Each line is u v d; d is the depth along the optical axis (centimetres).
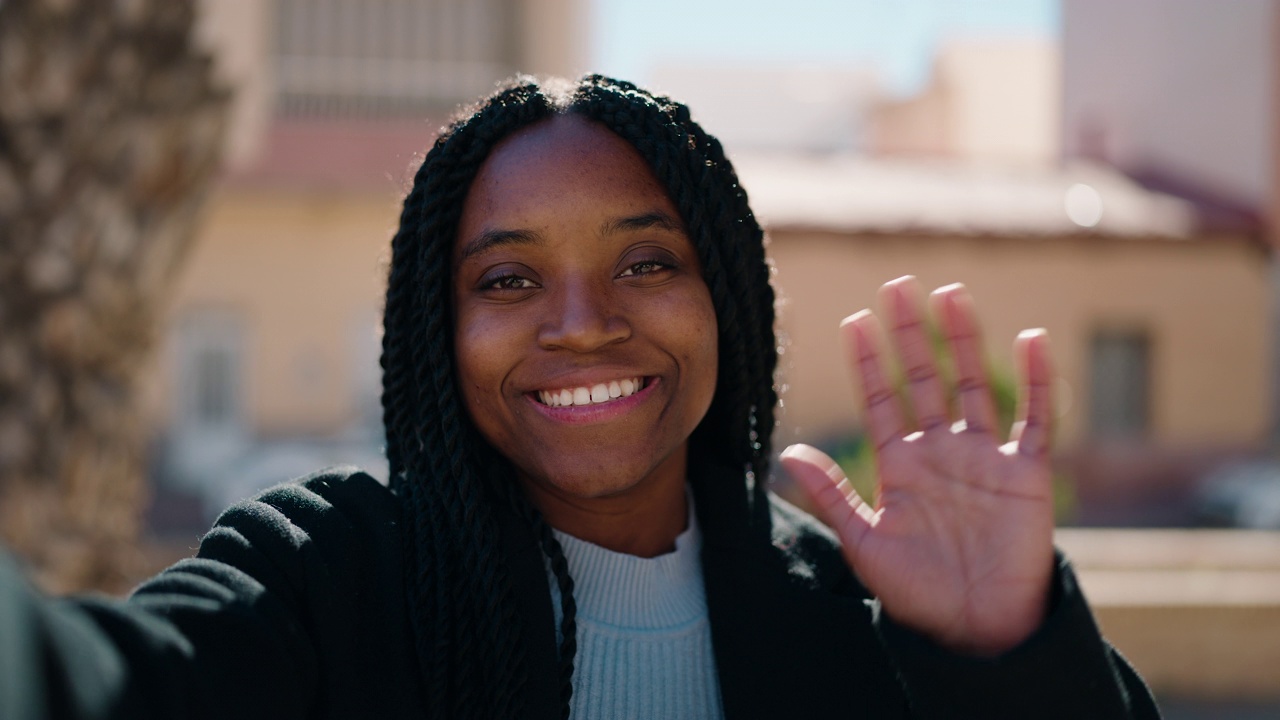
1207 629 471
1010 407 566
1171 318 1609
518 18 1555
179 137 386
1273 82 1634
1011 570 121
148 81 377
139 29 373
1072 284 1588
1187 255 1611
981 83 2434
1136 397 1630
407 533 134
